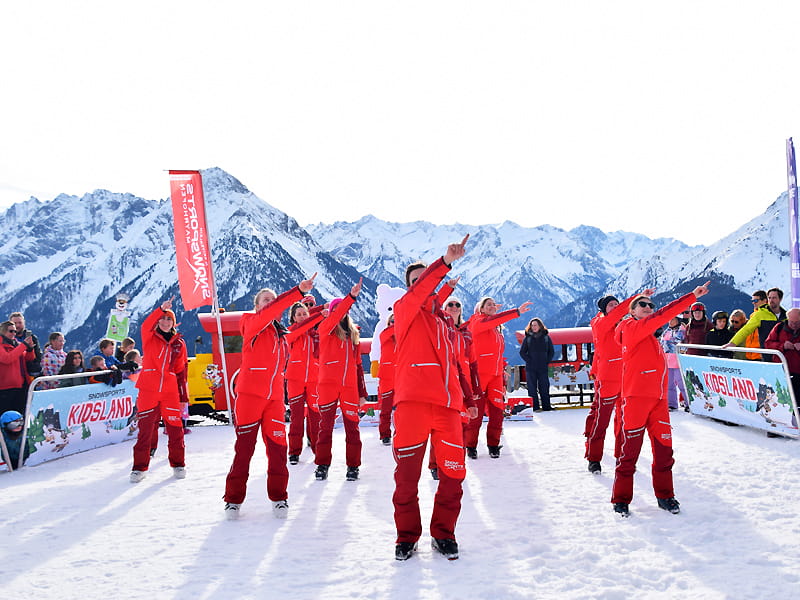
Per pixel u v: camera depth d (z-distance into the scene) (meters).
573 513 5.09
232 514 5.20
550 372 12.35
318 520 5.12
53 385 9.84
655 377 5.07
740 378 8.82
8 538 4.92
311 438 8.41
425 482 6.39
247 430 5.25
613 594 3.50
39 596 3.74
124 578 3.97
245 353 5.35
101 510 5.68
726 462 6.73
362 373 7.02
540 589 3.61
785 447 7.48
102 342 10.13
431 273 4.05
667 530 4.58
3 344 8.81
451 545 4.15
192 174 9.67
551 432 9.27
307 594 3.61
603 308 6.72
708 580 3.65
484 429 9.84
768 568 3.79
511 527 4.76
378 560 4.13
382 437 8.89
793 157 13.39
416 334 4.24
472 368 7.25
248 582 3.82
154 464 7.82
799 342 8.35
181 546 4.55
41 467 7.88
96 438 9.12
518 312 7.48
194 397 11.77
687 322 11.30
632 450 5.04
